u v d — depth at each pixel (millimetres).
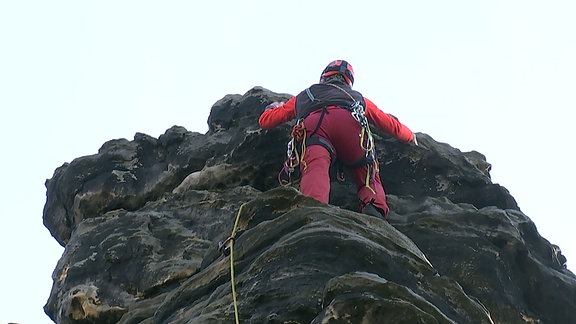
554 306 10461
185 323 8695
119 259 10781
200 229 11188
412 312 7922
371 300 7883
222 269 9102
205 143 12195
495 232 10633
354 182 11219
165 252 10898
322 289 8266
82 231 11680
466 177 11805
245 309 8359
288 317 8172
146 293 10430
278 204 9422
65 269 11180
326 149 10547
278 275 8492
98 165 12352
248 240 9102
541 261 10938
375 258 8547
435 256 10367
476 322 8641
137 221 11312
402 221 10812
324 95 10898
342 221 8914
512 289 10383
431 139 12172
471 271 10297
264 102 12383
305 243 8562
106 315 10477
